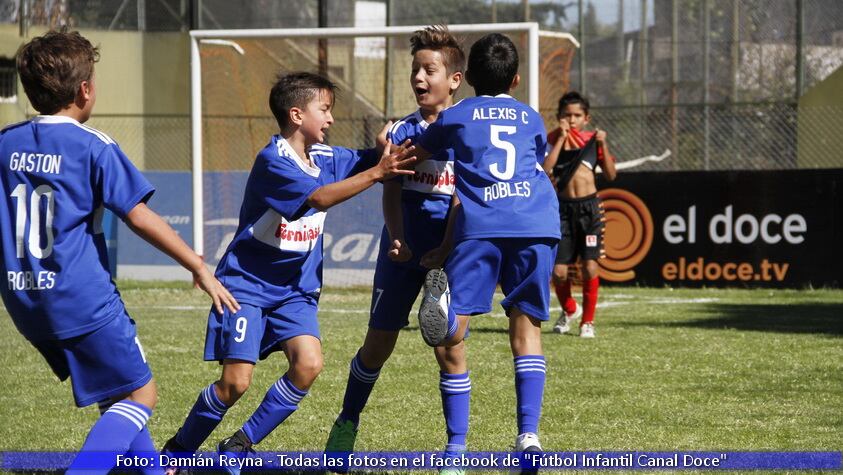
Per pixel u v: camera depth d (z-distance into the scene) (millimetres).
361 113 57281
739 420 19078
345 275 47531
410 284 16000
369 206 47281
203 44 54000
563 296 31875
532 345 14867
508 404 20719
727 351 27734
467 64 16188
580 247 31609
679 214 47938
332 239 47625
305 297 15211
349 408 16062
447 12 66062
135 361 13086
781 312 37656
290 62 56188
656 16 65500
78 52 13070
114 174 12680
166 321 35094
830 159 57906
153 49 70125
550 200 14891
